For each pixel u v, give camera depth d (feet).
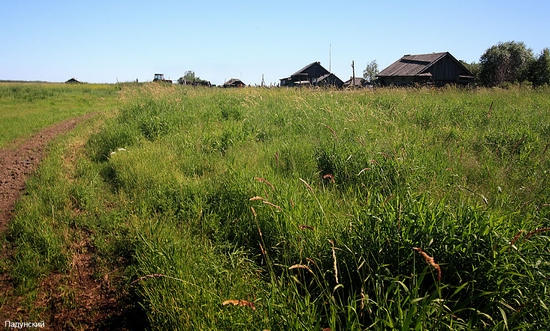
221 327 8.14
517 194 13.52
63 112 58.59
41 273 11.89
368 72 197.57
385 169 15.78
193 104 39.55
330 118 28.40
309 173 17.93
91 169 22.17
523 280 8.13
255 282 10.27
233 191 14.93
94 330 9.66
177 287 9.53
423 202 10.34
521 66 117.91
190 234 13.05
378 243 9.55
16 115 53.16
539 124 25.39
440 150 19.26
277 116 31.42
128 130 28.14
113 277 11.72
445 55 93.91
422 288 8.85
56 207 16.37
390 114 31.22
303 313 7.68
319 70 173.06
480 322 7.95
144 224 13.76
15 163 25.61
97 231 14.32
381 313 7.59
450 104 36.47
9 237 14.37
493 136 22.18
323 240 10.67
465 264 8.71
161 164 20.61
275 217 12.13
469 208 9.96
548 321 7.37
